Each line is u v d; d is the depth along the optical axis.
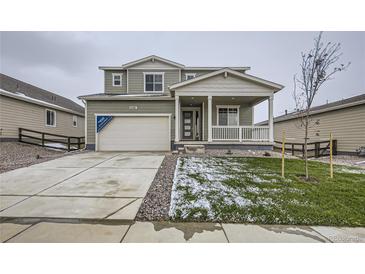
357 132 10.20
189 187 4.41
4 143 10.69
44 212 3.23
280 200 3.69
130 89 13.92
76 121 17.77
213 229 2.77
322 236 2.62
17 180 5.00
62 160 7.66
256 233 2.68
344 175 5.51
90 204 3.57
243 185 4.55
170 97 11.30
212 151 9.71
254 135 10.88
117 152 10.52
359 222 2.93
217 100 11.89
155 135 11.43
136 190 4.31
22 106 12.11
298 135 14.81
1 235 2.58
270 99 10.09
